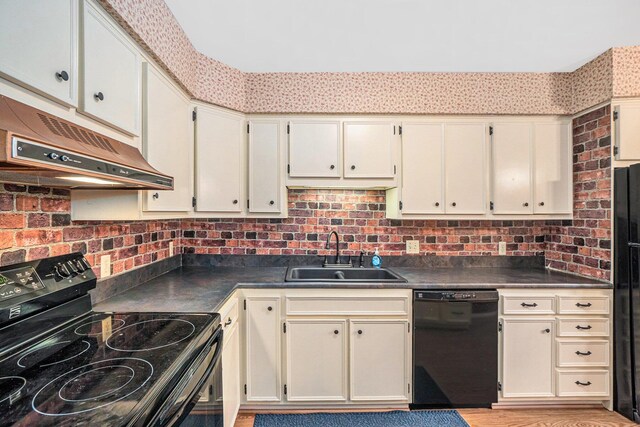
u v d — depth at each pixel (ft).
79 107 3.27
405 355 6.18
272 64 7.09
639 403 5.76
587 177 6.73
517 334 6.18
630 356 5.89
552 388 6.19
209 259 7.95
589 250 6.68
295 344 6.15
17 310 3.21
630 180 5.88
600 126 6.41
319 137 7.07
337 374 6.17
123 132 4.13
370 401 6.19
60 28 2.98
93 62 3.44
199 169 6.20
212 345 3.70
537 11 6.15
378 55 7.00
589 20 6.26
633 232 5.82
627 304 5.93
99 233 5.04
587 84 6.61
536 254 8.00
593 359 6.17
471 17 6.31
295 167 7.04
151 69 4.69
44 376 2.60
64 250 4.34
